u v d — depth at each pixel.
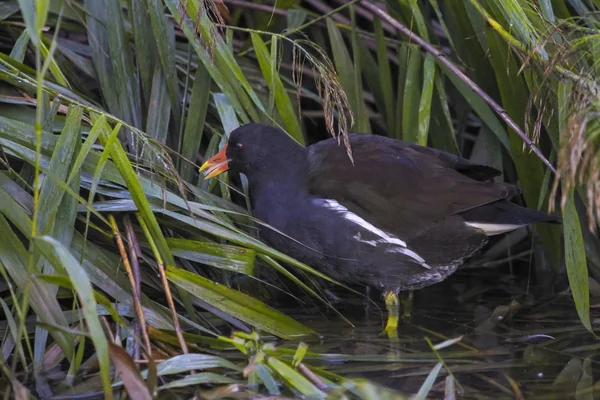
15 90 6.93
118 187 6.30
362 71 8.64
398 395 4.97
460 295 7.93
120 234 6.09
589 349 6.15
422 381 5.47
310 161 7.18
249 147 7.22
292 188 7.06
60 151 5.73
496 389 5.30
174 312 5.74
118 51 7.49
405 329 6.81
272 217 7.09
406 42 8.23
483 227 6.94
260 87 8.30
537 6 7.01
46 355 5.62
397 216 6.84
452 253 7.06
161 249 6.16
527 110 6.61
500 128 7.78
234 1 8.45
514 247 8.96
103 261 6.10
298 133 7.48
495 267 8.88
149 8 7.36
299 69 6.89
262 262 7.53
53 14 7.89
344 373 5.61
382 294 7.30
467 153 9.42
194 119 7.52
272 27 8.77
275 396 4.94
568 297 7.74
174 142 7.80
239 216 7.24
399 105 8.28
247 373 4.98
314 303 7.58
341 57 8.20
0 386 5.32
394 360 5.89
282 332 6.36
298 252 7.08
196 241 6.38
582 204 7.64
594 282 7.80
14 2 7.76
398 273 6.98
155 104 7.52
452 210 6.83
